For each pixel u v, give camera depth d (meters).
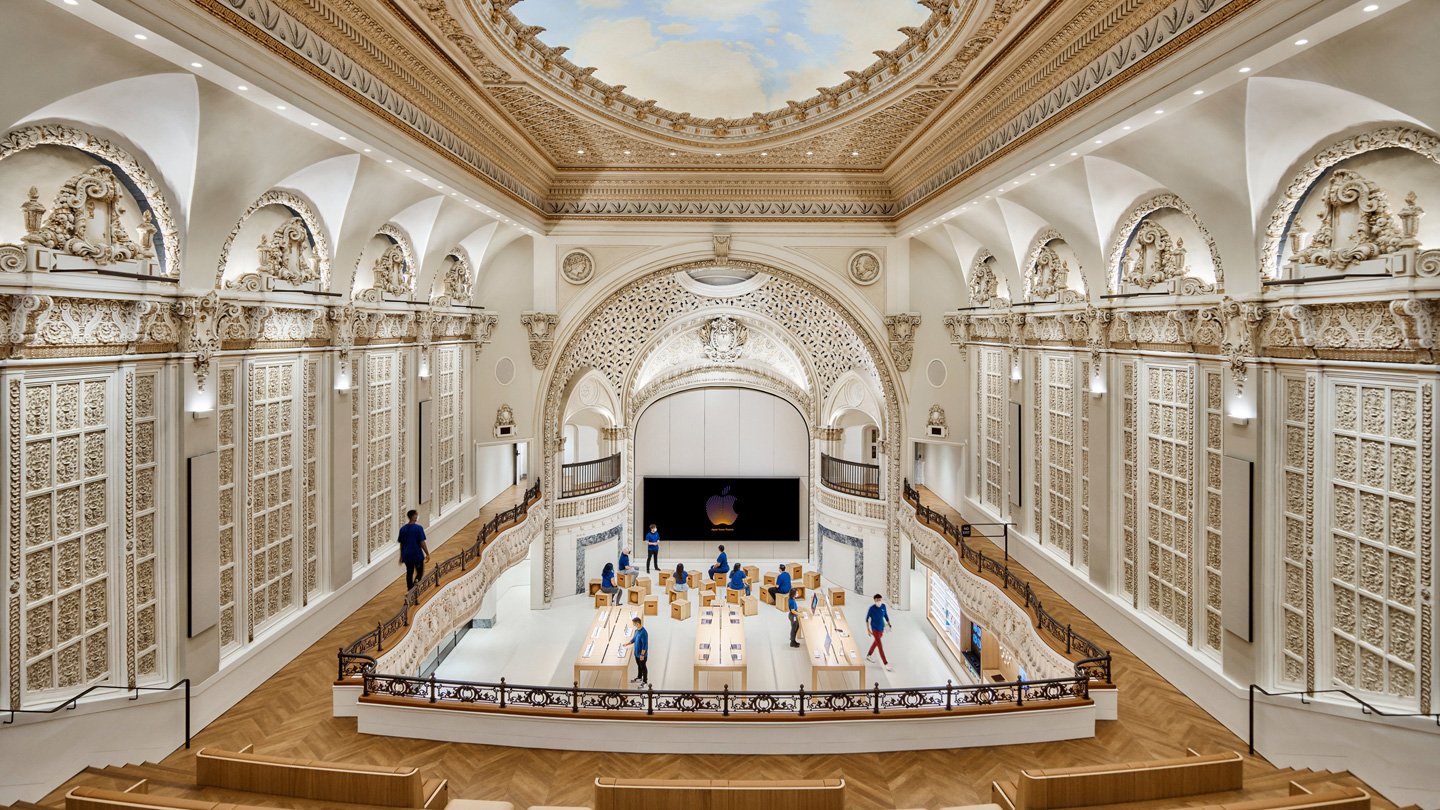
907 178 17.31
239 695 10.09
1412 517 7.48
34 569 7.37
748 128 15.01
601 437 24.42
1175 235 10.65
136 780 7.50
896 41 11.34
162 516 8.80
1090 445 13.11
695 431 26.08
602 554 23.08
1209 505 10.38
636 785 7.32
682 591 22.14
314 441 12.21
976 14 9.29
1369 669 8.02
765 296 23.75
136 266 7.96
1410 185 7.13
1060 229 12.55
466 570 14.46
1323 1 5.91
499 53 10.81
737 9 10.67
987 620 14.43
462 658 17.88
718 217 19.11
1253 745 9.13
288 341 11.27
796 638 19.03
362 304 12.80
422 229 14.41
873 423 24.59
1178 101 7.90
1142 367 11.93
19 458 7.12
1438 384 7.18
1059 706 10.32
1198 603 10.52
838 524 23.25
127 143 7.66
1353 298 7.58
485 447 21.59
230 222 9.11
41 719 7.21
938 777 9.72
